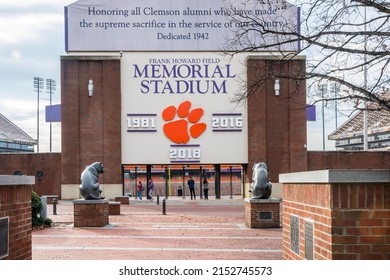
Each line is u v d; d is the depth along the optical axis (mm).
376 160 41000
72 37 41281
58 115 67312
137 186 43406
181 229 19422
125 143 41188
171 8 41531
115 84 41125
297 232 8242
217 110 41344
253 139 40812
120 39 41438
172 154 41062
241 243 15531
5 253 7508
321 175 6578
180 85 41406
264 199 19828
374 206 6344
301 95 40031
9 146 71188
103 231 18703
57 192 41531
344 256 6309
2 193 7422
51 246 14828
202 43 41344
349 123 56125
